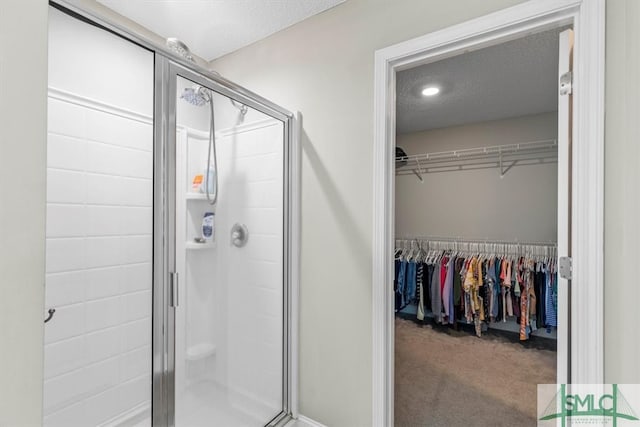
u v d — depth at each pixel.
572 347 1.12
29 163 0.40
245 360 1.56
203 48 2.05
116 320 1.40
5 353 0.37
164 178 1.24
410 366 2.57
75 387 1.36
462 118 3.57
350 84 1.59
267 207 1.64
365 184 1.54
